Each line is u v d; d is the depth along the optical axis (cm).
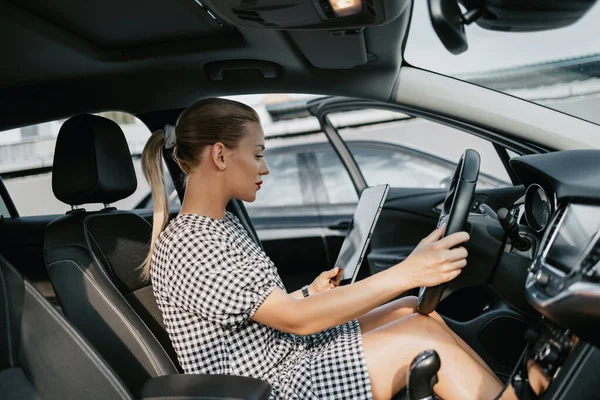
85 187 179
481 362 163
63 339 129
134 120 245
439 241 148
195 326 155
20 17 174
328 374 157
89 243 168
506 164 241
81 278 162
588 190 115
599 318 97
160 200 167
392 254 278
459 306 222
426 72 214
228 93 230
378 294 146
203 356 156
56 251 166
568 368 119
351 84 219
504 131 211
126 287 174
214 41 201
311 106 326
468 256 170
